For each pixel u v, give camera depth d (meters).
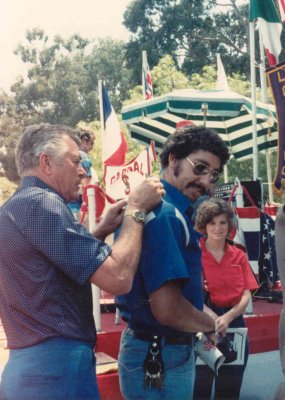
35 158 2.67
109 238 4.59
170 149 2.93
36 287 2.53
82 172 2.77
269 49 9.59
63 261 2.51
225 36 23.09
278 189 7.75
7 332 2.60
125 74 24.03
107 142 7.22
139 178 6.39
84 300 2.64
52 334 2.53
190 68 23.36
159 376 2.85
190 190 2.91
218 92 10.66
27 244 2.53
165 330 2.86
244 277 4.69
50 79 22.73
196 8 22.98
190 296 2.86
